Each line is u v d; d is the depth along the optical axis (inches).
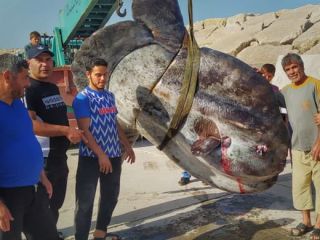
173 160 115.4
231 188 110.3
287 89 118.3
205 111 103.3
